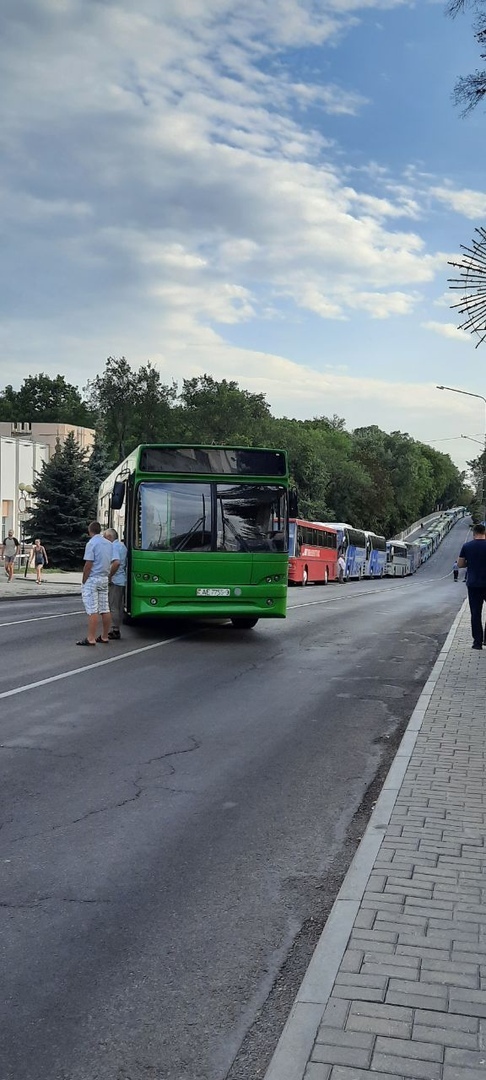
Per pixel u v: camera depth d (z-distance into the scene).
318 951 3.96
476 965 3.83
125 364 109.81
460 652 14.62
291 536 43.78
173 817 6.30
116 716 9.67
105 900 4.84
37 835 5.86
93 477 50.59
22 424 73.25
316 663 14.12
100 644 15.88
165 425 112.88
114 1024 3.62
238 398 112.06
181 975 4.02
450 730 8.64
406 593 40.22
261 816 6.37
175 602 16.42
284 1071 3.12
